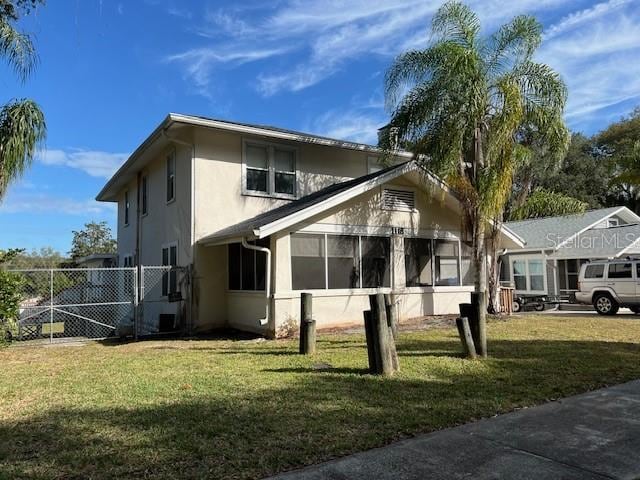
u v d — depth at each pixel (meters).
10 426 4.96
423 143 12.65
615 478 3.75
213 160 13.64
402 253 13.86
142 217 17.98
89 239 48.75
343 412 5.32
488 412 5.38
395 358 7.32
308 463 4.03
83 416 5.24
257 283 12.49
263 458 4.09
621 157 20.00
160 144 14.77
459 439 4.56
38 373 7.61
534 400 5.84
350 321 12.75
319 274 12.35
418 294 14.04
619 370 7.40
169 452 4.22
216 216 13.58
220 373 7.30
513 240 15.27
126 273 16.06
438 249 14.69
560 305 19.75
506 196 13.04
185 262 13.62
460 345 9.50
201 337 12.22
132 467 3.93
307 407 5.49
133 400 5.85
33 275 12.23
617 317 15.02
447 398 5.89
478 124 12.92
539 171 14.60
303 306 9.06
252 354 8.99
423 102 12.43
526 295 19.42
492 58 12.85
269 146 14.59
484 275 13.69
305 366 7.75
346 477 3.76
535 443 4.46
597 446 4.39
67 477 3.76
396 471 3.87
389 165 16.58
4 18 10.35
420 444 4.44
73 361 8.67
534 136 13.52
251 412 5.31
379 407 5.51
